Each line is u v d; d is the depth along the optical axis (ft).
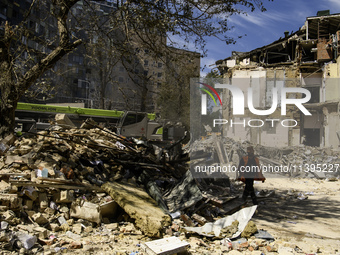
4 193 17.28
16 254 13.48
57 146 23.16
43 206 17.85
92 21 32.91
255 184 44.65
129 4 30.30
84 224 18.21
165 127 67.05
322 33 119.34
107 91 133.28
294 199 34.17
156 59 32.45
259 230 20.15
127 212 18.62
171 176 29.17
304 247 17.71
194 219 21.12
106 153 27.02
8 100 28.91
